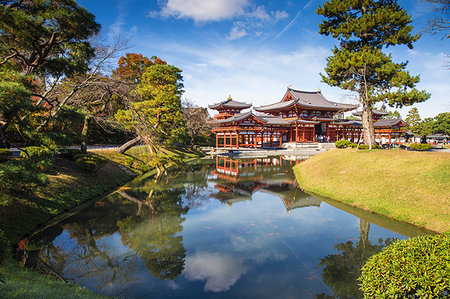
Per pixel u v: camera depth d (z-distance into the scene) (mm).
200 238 10406
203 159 45844
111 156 27172
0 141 10594
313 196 17750
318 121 63688
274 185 22062
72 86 20438
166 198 17203
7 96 8117
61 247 9406
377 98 27031
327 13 28156
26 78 9992
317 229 11344
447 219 10508
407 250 4730
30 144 12508
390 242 9805
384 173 16859
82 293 6055
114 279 7262
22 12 11016
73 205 14336
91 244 9766
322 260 8461
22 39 12008
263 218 13039
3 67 12297
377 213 13258
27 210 11273
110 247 9539
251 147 59812
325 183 19484
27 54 15055
